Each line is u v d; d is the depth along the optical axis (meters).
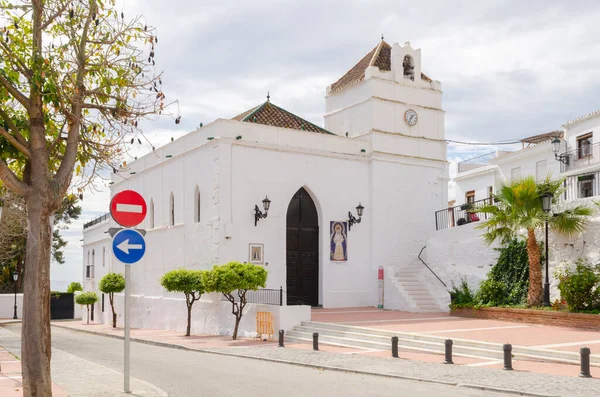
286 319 20.38
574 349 14.16
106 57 9.98
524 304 21.58
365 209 29.23
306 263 27.73
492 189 37.34
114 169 10.30
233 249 25.36
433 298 26.31
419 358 14.75
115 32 10.04
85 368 13.75
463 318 22.53
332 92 32.72
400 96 30.77
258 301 23.06
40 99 8.90
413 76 31.58
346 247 28.42
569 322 18.98
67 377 12.34
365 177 29.44
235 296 23.12
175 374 13.02
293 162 27.36
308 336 19.50
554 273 21.80
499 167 36.84
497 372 12.44
